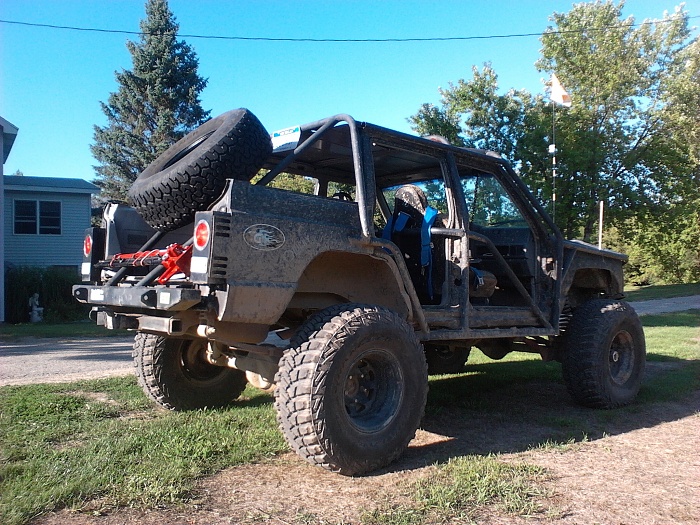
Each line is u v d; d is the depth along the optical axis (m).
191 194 3.71
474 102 24.62
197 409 5.09
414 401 3.85
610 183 25.91
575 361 5.46
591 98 26.70
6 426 4.43
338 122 4.12
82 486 3.16
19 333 13.74
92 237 4.48
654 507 3.11
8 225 23.33
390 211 5.79
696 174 30.92
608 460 3.93
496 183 5.31
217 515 2.93
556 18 28.20
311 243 3.60
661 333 11.86
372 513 2.92
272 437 4.21
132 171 36.53
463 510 3.00
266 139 3.97
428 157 4.74
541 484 3.41
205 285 3.29
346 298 4.09
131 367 7.96
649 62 28.12
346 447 3.44
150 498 3.08
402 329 3.82
